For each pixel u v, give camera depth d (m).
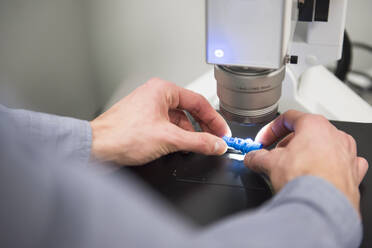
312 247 0.23
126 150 0.50
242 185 0.49
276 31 0.45
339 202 0.28
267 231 0.23
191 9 0.74
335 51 0.57
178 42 0.76
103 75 0.72
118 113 0.52
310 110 0.66
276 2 0.43
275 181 0.37
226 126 0.59
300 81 0.73
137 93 0.54
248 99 0.51
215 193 0.48
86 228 0.19
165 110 0.54
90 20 0.67
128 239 0.19
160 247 0.20
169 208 0.46
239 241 0.22
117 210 0.20
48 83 0.62
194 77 0.76
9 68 0.55
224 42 0.47
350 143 0.39
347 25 1.02
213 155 0.55
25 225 0.18
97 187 0.20
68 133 0.47
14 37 0.55
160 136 0.50
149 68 0.76
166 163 0.53
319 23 0.56
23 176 0.19
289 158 0.36
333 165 0.34
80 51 0.67
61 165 0.20
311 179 0.29
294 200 0.27
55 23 0.61
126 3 0.70
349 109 0.67
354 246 0.29
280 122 0.50
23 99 0.58
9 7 0.53
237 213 0.45
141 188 0.48
